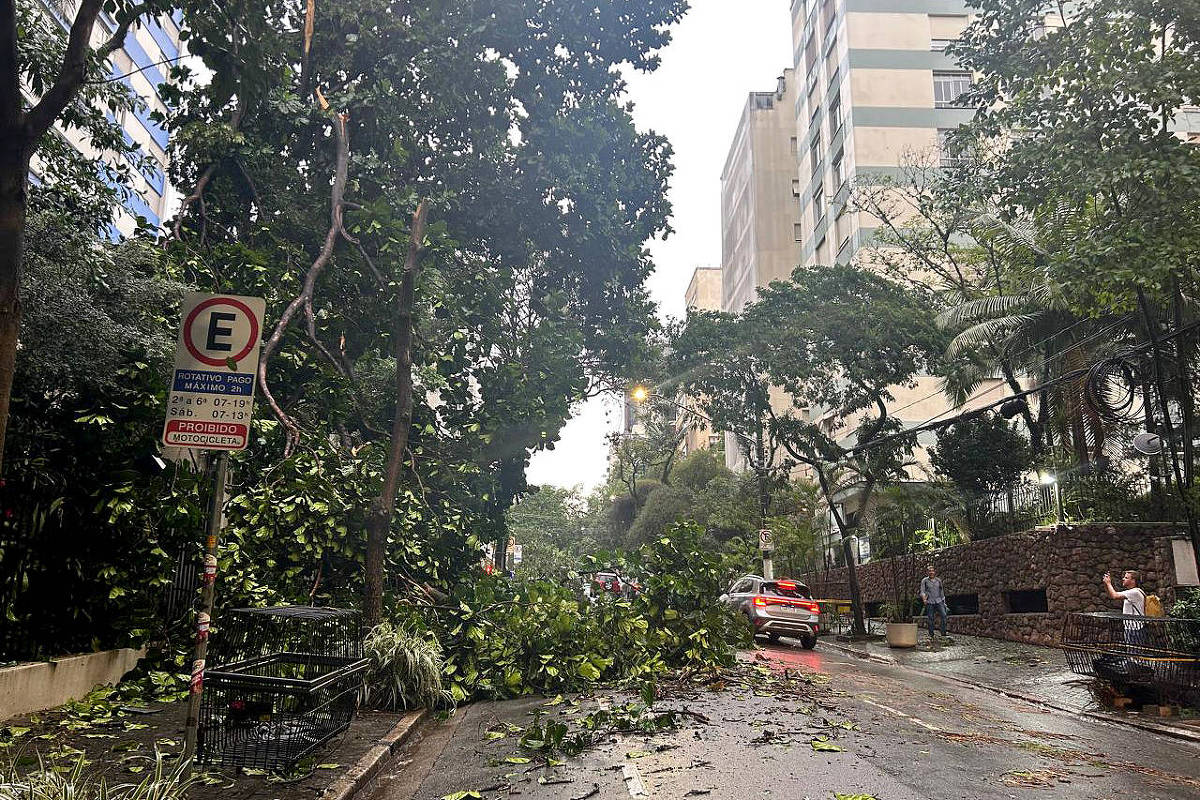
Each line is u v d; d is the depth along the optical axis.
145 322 9.79
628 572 13.53
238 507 10.36
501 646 10.95
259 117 15.34
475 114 17.44
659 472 55.97
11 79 4.97
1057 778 6.85
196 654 5.80
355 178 15.78
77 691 8.35
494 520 14.46
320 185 16.05
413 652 9.59
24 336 8.36
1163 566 18.16
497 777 6.75
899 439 25.44
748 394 27.22
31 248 8.50
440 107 16.84
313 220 15.50
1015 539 20.97
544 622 11.27
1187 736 9.52
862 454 26.88
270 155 14.95
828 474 29.31
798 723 8.94
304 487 10.63
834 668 15.68
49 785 4.83
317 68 16.39
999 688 13.73
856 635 24.83
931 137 41.12
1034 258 20.16
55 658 8.26
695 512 42.19
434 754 7.84
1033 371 22.34
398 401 11.21
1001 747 8.15
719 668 13.24
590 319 19.61
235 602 9.83
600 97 18.08
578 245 18.05
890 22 42.78
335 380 13.11
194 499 9.73
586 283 19.09
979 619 22.58
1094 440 20.14
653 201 18.83
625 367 20.14
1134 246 11.43
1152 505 19.44
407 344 11.35
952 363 23.39
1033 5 13.00
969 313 21.50
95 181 10.55
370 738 7.83
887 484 25.62
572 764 7.09
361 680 7.62
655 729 8.49
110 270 9.42
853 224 40.09
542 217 18.00
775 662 15.78
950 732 8.83
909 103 41.62
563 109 17.81
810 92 51.25
